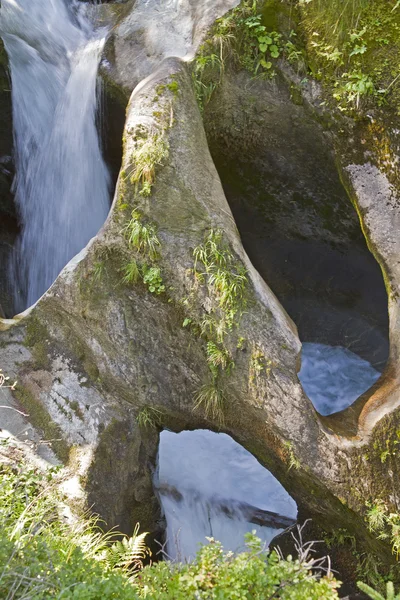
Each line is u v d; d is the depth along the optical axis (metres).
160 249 5.27
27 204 7.98
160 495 6.35
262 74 5.93
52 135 7.48
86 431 5.53
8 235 8.13
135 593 3.73
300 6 5.84
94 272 5.43
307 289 7.86
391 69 5.44
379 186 5.53
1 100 7.40
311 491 5.28
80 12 7.84
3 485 4.80
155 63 6.47
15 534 4.16
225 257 5.23
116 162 7.34
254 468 7.07
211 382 5.31
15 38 7.22
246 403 5.22
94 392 5.63
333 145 5.80
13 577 3.60
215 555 3.86
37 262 8.03
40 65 7.38
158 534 5.93
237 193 7.16
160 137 5.35
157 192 5.30
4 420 5.60
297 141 6.29
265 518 6.51
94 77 6.95
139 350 5.48
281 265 7.80
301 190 6.89
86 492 5.29
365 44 5.53
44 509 4.89
